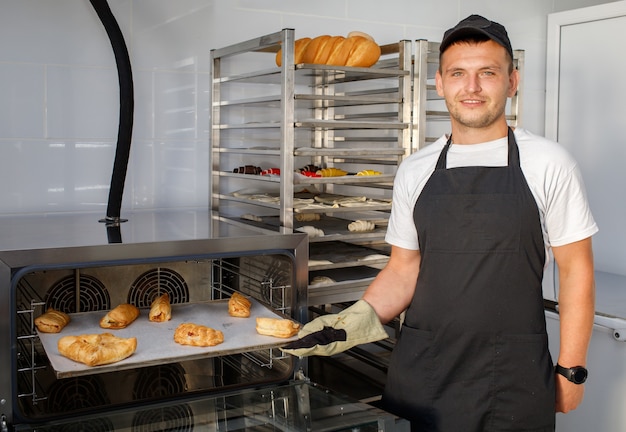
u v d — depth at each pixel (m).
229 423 1.27
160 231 1.73
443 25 2.70
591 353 2.06
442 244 1.47
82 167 2.16
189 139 2.31
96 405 1.61
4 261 1.36
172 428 1.25
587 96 2.71
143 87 2.21
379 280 1.62
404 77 2.09
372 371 2.25
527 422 1.44
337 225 2.20
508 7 2.81
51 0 2.07
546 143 1.46
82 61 2.13
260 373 1.77
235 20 2.33
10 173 2.06
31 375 1.67
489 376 1.45
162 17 2.22
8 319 1.37
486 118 1.44
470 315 1.45
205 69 2.30
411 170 1.58
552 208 1.43
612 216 2.63
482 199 1.44
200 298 1.94
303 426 1.24
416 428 1.50
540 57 2.89
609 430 2.02
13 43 2.04
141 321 1.66
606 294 2.28
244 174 2.12
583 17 2.68
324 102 2.48
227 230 1.78
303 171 2.08
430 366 1.49
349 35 2.15
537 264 1.45
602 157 2.66
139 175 2.24
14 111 2.05
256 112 2.39
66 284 1.76
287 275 1.72
